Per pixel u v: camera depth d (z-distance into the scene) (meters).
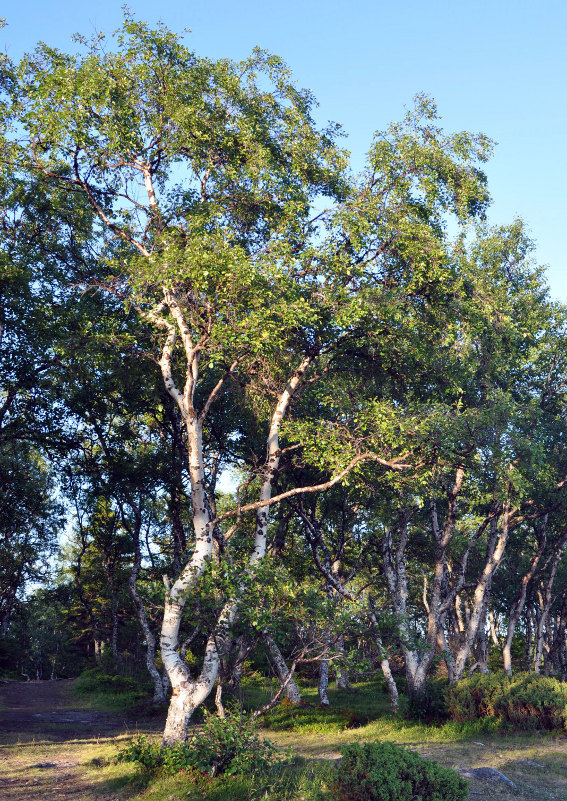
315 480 22.30
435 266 16.38
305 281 16.12
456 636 34.97
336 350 17.95
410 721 19.94
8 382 19.69
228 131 16.67
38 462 31.41
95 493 24.42
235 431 23.44
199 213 16.34
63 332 19.02
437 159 17.36
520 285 24.06
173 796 10.23
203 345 15.04
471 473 19.64
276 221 16.98
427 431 15.10
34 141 16.34
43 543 37.94
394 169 17.31
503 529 23.78
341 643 15.45
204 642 26.91
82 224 19.27
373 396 18.91
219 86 16.70
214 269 13.95
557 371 25.34
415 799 8.92
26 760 14.22
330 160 17.25
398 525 24.34
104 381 21.33
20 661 65.50
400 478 16.77
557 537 32.38
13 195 18.31
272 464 16.17
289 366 17.89
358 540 27.33
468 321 18.00
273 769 11.43
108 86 15.42
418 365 18.23
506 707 18.53
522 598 27.70
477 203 18.30
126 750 12.46
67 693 33.53
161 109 16.52
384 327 16.47
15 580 39.97
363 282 16.23
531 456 19.83
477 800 10.37
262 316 13.84
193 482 14.79
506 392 22.30
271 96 17.34
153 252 15.34
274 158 17.17
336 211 16.39
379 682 37.12
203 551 14.16
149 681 33.81
